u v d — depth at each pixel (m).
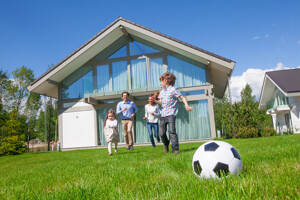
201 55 10.59
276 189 1.42
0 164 6.46
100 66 13.09
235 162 1.91
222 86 16.34
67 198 1.66
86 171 3.06
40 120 48.72
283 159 2.58
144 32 11.27
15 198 1.81
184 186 1.64
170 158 3.48
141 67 12.70
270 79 17.70
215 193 1.42
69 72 12.95
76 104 12.89
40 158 7.05
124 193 1.64
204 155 1.96
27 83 21.36
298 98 16.84
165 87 4.64
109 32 11.66
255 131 10.39
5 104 20.19
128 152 6.00
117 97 12.30
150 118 7.68
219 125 25.33
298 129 15.80
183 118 11.79
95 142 12.38
